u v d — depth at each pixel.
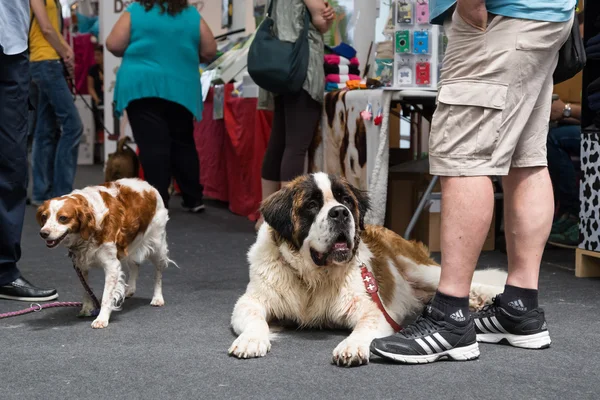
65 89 7.71
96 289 4.24
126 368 2.65
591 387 2.43
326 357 2.80
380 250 3.53
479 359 2.77
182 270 4.88
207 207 8.55
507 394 2.35
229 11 10.24
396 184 5.63
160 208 3.83
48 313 3.64
